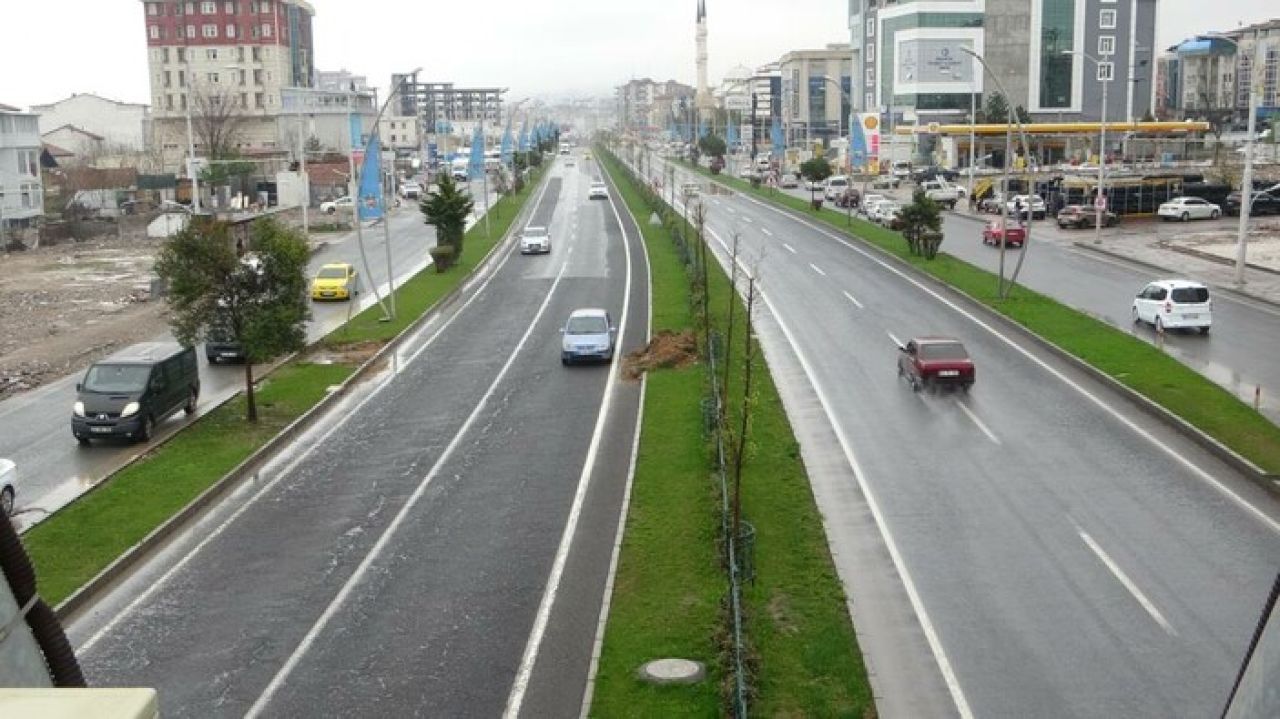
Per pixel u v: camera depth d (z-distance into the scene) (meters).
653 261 60.50
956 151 120.69
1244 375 31.83
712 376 28.92
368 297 52.22
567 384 33.94
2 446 28.59
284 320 29.36
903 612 16.83
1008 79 135.75
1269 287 46.75
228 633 17.02
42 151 103.56
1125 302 44.50
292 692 15.07
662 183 112.81
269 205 102.38
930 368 30.48
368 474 25.31
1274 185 78.56
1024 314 40.88
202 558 20.28
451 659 15.88
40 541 20.77
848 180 89.38
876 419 28.02
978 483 22.91
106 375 28.62
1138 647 15.55
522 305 49.31
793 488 22.25
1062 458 24.48
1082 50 135.62
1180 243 61.97
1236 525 20.25
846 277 52.12
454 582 18.78
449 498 23.39
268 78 140.88
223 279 29.52
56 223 81.94
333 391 33.31
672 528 20.42
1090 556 18.89
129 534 21.09
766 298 46.34
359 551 20.42
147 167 124.50
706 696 14.10
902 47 137.75
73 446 28.34
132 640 16.84
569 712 14.21
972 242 66.00
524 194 114.25
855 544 19.64
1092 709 13.89
